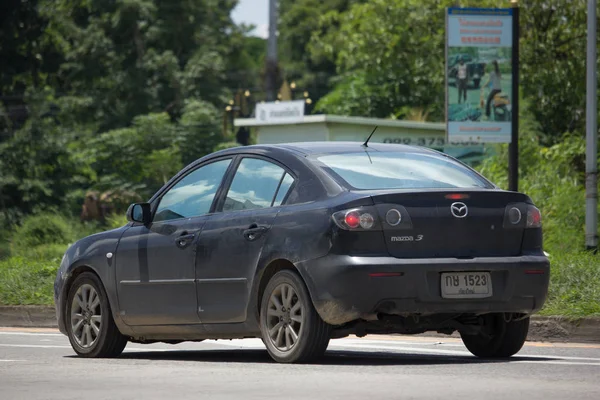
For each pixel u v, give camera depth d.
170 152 106.31
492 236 22.31
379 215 21.44
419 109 104.00
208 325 23.75
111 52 157.12
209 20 172.12
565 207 55.91
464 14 53.66
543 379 18.91
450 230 21.91
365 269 21.11
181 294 24.23
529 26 87.38
